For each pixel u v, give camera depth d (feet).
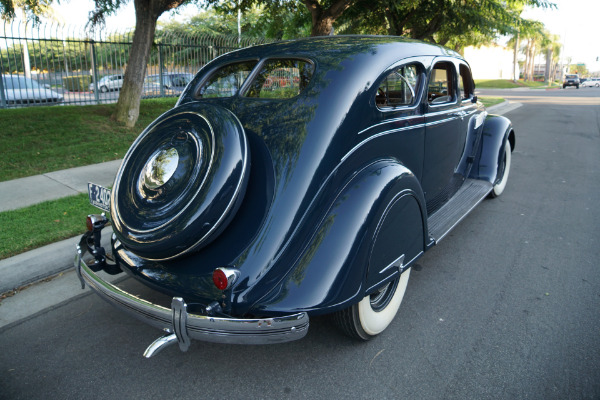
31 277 11.50
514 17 45.34
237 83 10.14
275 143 7.88
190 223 6.93
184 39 47.42
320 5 34.71
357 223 7.48
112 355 8.84
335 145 7.75
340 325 8.57
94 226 8.95
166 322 6.98
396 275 8.70
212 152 7.36
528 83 197.88
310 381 8.00
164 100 42.75
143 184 7.91
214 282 6.81
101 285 7.91
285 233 7.16
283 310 6.88
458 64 13.04
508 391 7.61
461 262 12.62
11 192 17.67
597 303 10.35
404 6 40.42
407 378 8.01
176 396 7.70
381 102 9.08
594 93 111.86
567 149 29.30
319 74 8.48
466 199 13.62
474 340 9.06
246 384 7.96
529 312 10.03
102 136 27.30
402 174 8.54
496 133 15.94
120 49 42.45
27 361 8.64
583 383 7.75
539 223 15.57
